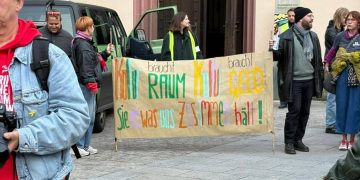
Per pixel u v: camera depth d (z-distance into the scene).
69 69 2.81
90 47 7.12
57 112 2.74
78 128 2.78
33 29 2.79
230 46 14.23
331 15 12.48
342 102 7.60
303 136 8.20
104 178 6.23
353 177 3.64
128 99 7.66
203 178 6.21
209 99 7.64
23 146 2.62
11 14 2.69
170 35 8.16
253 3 13.21
